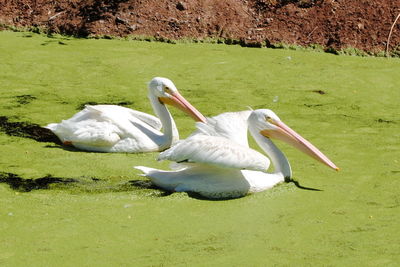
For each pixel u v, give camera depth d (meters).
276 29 20.67
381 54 19.75
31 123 14.35
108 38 20.56
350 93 17.02
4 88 16.55
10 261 8.81
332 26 20.55
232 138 11.73
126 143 12.86
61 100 15.89
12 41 20.12
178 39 20.44
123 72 17.95
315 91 17.06
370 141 13.83
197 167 11.12
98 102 15.84
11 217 10.09
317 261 8.92
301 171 12.20
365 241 9.54
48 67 18.09
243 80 17.64
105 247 9.23
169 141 13.14
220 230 9.80
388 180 11.82
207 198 10.94
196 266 8.73
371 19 20.61
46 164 12.23
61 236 9.52
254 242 9.45
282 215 10.37
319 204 10.80
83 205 10.58
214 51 19.72
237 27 20.78
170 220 10.09
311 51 20.02
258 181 11.19
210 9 21.23
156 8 21.20
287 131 11.73
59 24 21.09
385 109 16.03
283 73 18.19
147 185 11.41
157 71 18.08
